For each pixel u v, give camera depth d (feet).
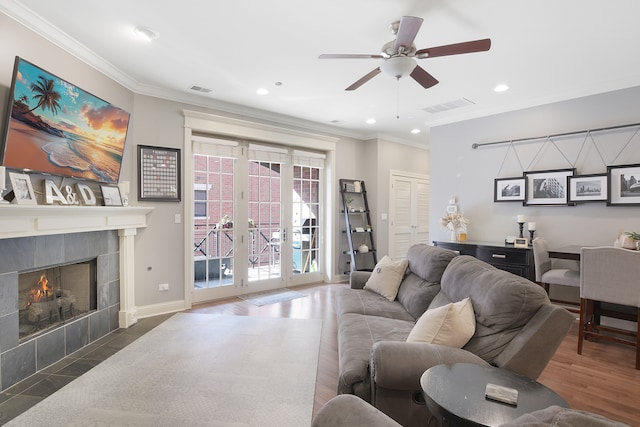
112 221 10.52
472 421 3.43
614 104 11.87
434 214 17.02
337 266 19.10
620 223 11.67
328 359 9.02
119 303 11.33
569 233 12.80
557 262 13.11
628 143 11.57
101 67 10.36
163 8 7.69
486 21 8.15
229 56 10.10
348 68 10.89
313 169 18.78
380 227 19.83
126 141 11.83
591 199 12.12
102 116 10.02
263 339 10.32
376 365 4.92
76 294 10.22
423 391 4.09
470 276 6.71
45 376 7.91
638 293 8.57
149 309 12.57
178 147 13.28
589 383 7.90
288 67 10.85
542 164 13.52
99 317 10.31
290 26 8.46
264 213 16.71
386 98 13.73
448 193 16.49
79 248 9.48
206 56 10.11
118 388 7.41
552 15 7.87
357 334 7.13
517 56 9.93
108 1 7.41
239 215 15.70
